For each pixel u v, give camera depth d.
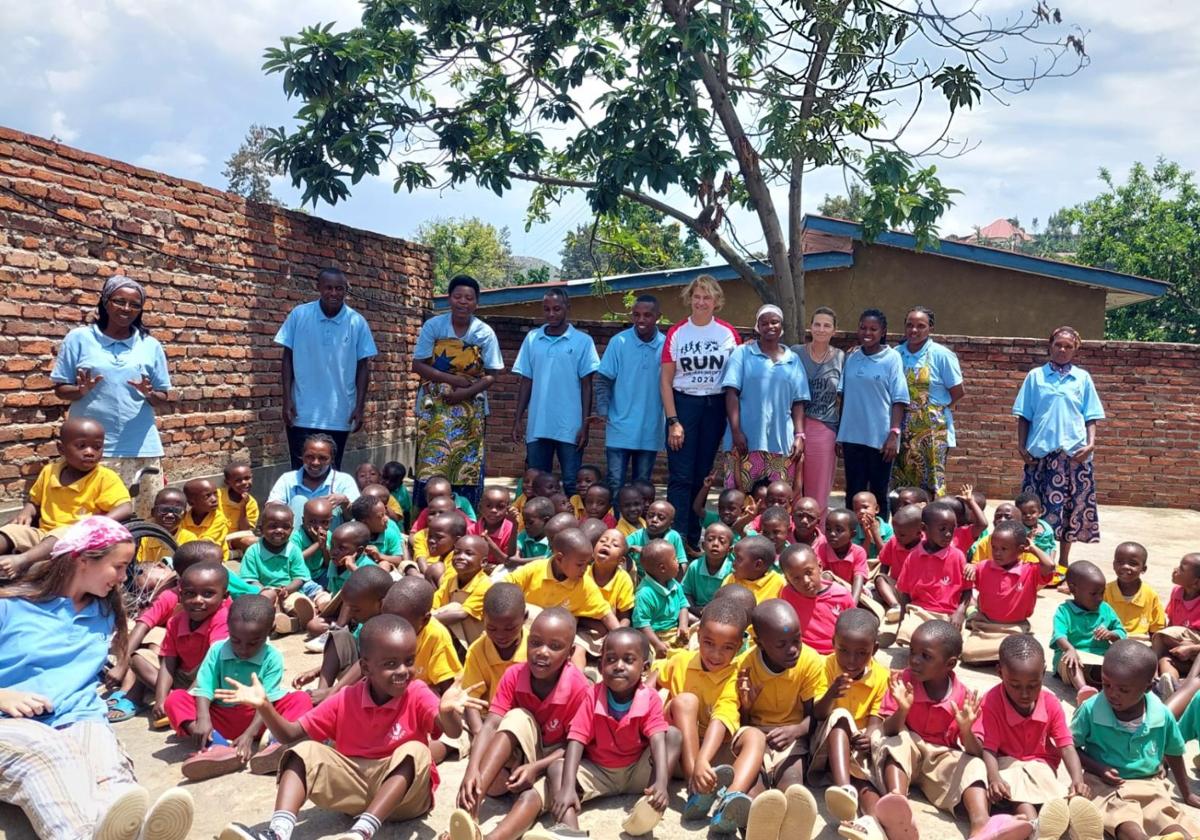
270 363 8.95
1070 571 5.41
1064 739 3.94
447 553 6.19
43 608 3.97
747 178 10.68
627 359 7.95
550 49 10.66
